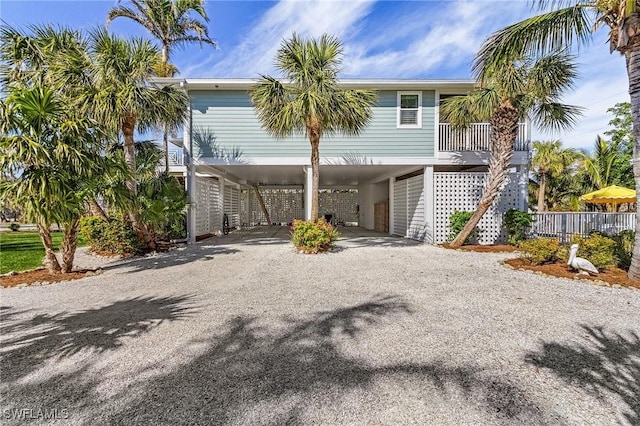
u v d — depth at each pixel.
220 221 15.32
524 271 6.63
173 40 17.17
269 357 3.02
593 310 4.25
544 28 6.15
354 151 11.08
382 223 16.92
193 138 11.03
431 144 11.06
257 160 11.05
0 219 22.84
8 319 4.07
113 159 6.93
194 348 3.21
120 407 2.31
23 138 5.36
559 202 23.52
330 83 7.89
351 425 2.12
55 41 8.00
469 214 10.45
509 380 2.62
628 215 11.16
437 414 2.22
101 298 4.95
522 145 10.82
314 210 9.38
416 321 3.91
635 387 2.52
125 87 7.91
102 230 8.98
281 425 2.12
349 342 3.33
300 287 5.51
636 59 5.38
